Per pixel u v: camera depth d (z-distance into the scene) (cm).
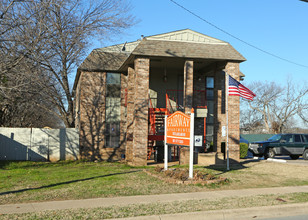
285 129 5147
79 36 1828
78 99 2455
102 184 1117
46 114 3200
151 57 1725
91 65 2112
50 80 1956
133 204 816
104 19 1905
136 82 1680
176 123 1292
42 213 711
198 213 725
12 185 1096
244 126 5303
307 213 812
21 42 1466
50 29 1591
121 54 2220
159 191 1016
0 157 1916
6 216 682
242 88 1609
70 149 2048
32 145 1977
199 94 2252
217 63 1988
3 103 1834
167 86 2220
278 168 1644
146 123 1681
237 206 802
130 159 1877
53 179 1226
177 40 1802
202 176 1229
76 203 830
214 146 2014
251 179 1303
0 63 1473
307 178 1347
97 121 2131
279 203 845
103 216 687
